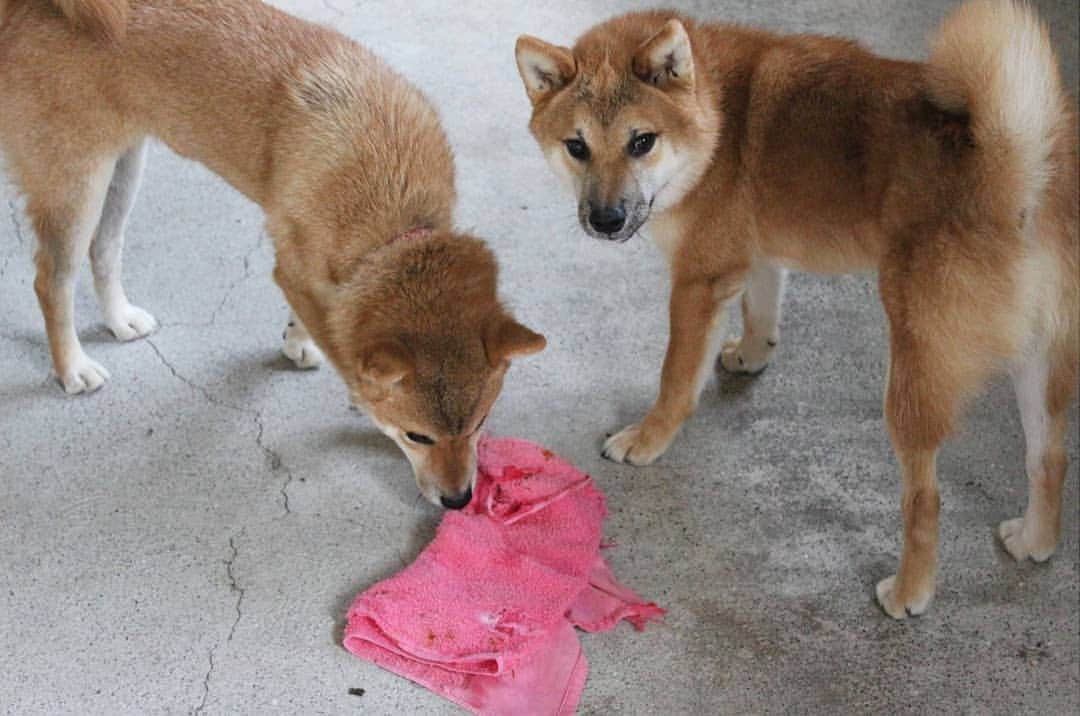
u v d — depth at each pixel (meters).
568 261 2.38
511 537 2.06
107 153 2.12
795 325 2.31
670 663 1.99
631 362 2.27
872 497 2.12
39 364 2.24
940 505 2.04
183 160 2.51
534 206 2.44
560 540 2.06
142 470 2.14
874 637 2.01
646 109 2.02
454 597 2.01
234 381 2.23
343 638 2.00
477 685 1.95
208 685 1.96
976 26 1.88
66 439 2.16
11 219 2.41
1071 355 1.96
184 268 2.36
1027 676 1.97
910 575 2.00
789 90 2.03
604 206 2.04
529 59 2.06
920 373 1.95
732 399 2.23
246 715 1.94
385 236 2.02
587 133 2.04
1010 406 2.21
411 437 2.00
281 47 2.08
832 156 2.01
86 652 1.98
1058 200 1.91
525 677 1.96
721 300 2.11
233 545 2.07
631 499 2.12
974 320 1.93
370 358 1.90
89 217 2.14
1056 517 2.03
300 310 2.11
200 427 2.18
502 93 2.61
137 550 2.07
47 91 2.08
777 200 2.05
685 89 2.02
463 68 2.64
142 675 1.97
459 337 1.96
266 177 2.09
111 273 2.23
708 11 2.75
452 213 2.10
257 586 2.04
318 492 2.12
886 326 2.31
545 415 2.21
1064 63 2.62
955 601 2.03
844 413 2.21
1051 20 2.70
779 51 2.05
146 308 2.31
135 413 2.19
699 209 2.08
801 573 2.06
